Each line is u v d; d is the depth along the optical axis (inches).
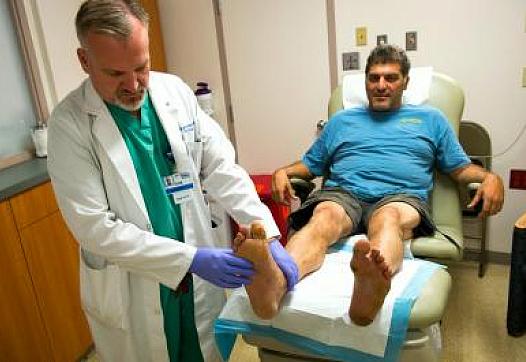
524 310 75.3
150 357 53.2
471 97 94.5
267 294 46.8
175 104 51.7
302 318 50.0
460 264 101.5
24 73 87.7
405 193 71.4
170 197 50.4
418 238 67.2
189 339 55.7
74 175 44.7
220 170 54.2
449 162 75.9
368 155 77.2
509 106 92.1
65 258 76.9
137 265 45.3
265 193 99.2
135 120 48.4
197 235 52.4
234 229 67.7
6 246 66.2
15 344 67.9
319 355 51.0
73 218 44.6
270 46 108.0
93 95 46.4
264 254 44.1
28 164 82.4
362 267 44.6
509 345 75.5
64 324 77.1
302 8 102.7
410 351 49.6
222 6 108.7
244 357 79.1
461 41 91.8
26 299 69.6
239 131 117.6
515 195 96.3
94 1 38.8
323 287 52.6
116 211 47.8
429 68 85.5
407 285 52.0
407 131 76.9
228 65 112.8
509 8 86.7
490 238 100.8
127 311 50.8
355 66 101.8
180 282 46.5
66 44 93.6
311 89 108.0
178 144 49.9
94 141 46.3
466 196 78.4
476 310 84.9
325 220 62.8
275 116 113.3
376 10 96.0
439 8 91.4
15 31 85.7
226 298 59.0
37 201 71.4
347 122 81.7
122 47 38.6
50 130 45.8
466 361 72.7
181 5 111.4
